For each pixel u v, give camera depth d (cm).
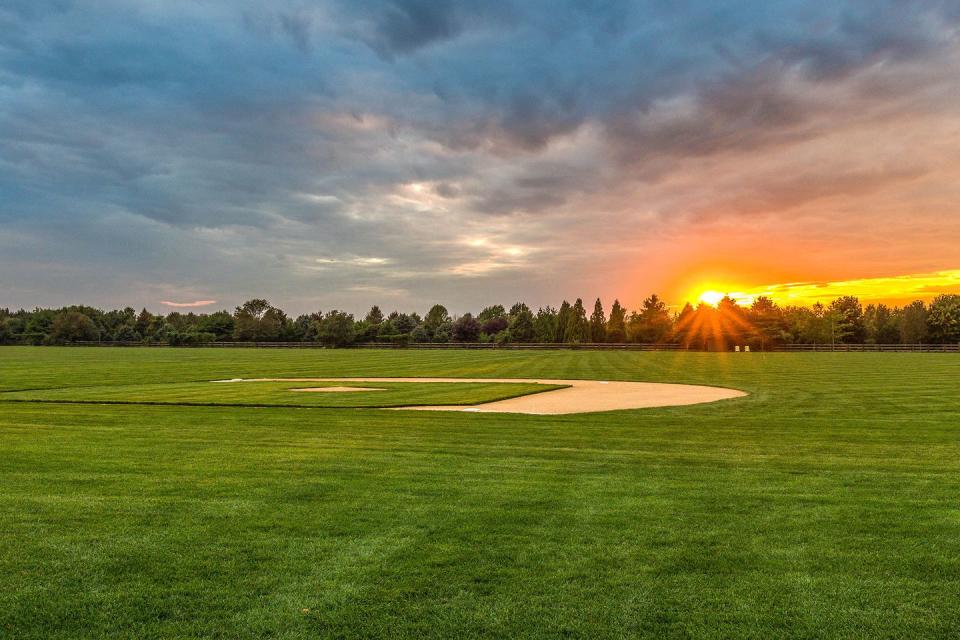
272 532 620
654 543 588
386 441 1158
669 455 1019
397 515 674
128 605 465
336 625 435
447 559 548
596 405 1855
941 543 588
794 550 570
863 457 1004
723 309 9081
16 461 960
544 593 483
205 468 909
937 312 10119
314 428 1327
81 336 11125
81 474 870
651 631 427
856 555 558
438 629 429
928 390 2205
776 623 437
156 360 5041
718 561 544
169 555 560
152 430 1291
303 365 4288
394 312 13000
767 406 1784
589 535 609
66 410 1645
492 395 2105
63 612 455
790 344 9538
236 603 468
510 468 912
